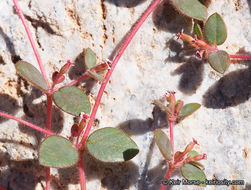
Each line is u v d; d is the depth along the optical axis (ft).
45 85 0.22
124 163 0.23
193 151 0.23
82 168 0.22
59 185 0.23
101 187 0.23
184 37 0.23
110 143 0.21
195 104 0.23
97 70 0.23
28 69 0.21
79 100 0.21
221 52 0.23
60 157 0.20
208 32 0.23
